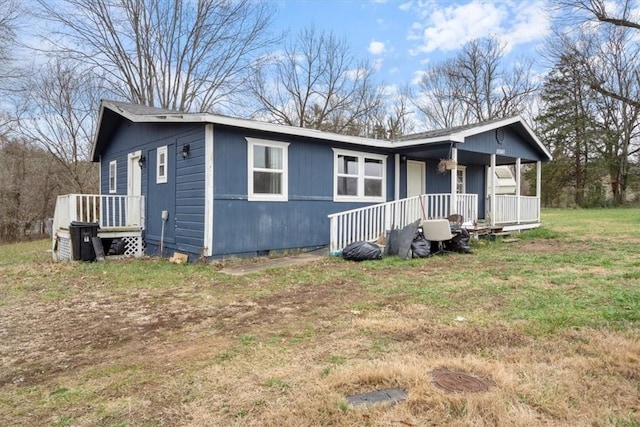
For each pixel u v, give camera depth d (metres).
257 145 9.09
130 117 9.65
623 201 29.86
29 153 21.39
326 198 10.39
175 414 2.51
